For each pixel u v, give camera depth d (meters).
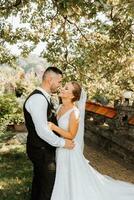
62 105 5.79
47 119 5.27
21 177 8.12
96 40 15.97
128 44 15.70
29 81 20.91
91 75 17.14
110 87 18.38
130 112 10.85
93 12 12.63
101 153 11.81
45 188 5.35
